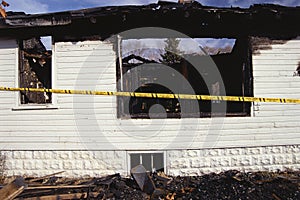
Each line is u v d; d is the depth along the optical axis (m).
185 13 6.50
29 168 7.15
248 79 7.27
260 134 7.14
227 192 5.42
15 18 6.74
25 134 7.17
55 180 6.52
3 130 7.23
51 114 7.13
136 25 7.11
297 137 7.18
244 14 6.64
